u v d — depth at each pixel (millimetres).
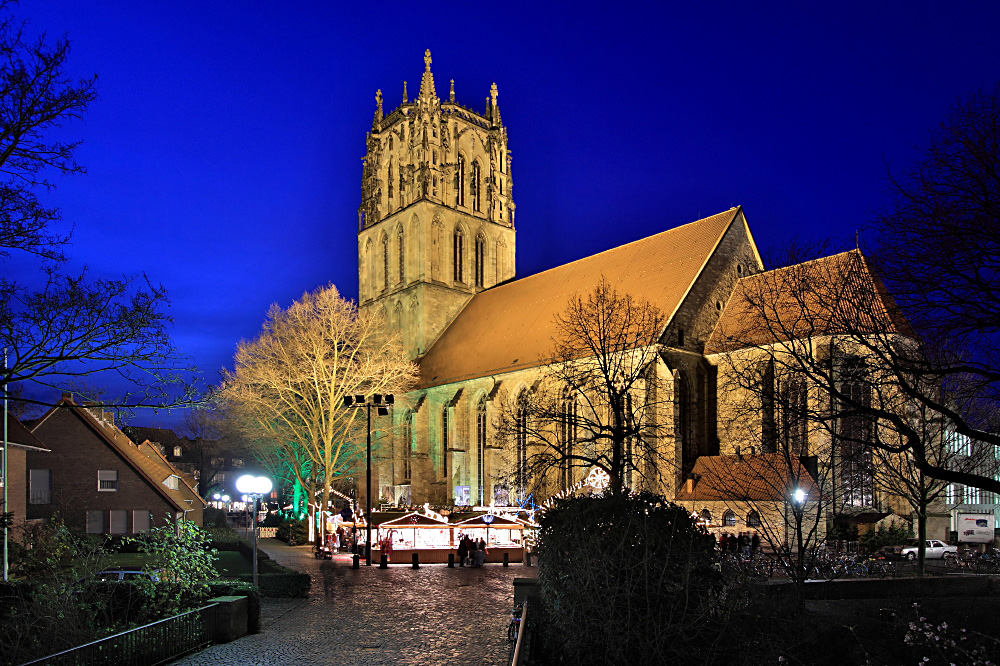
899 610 23297
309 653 21609
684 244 74125
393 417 95250
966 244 18594
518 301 88688
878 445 21219
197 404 23891
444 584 38438
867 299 21859
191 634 21578
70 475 52625
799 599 19578
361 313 87500
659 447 62469
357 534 56156
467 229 103125
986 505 64312
